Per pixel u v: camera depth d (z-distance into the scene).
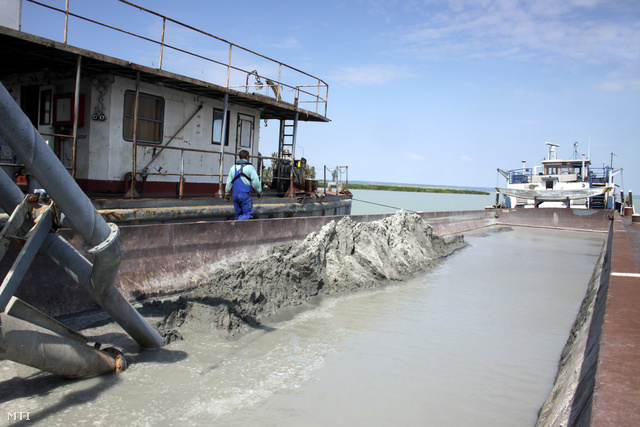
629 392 2.19
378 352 5.51
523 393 4.60
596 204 29.44
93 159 10.56
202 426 3.60
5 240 3.91
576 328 6.32
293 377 4.63
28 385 3.97
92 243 3.93
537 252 16.41
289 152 15.66
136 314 4.66
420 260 11.87
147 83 11.19
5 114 3.22
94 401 3.84
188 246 7.42
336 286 8.52
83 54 8.55
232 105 13.81
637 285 4.94
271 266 7.62
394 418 3.96
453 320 7.10
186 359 4.83
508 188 29.95
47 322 3.82
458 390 4.59
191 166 12.64
